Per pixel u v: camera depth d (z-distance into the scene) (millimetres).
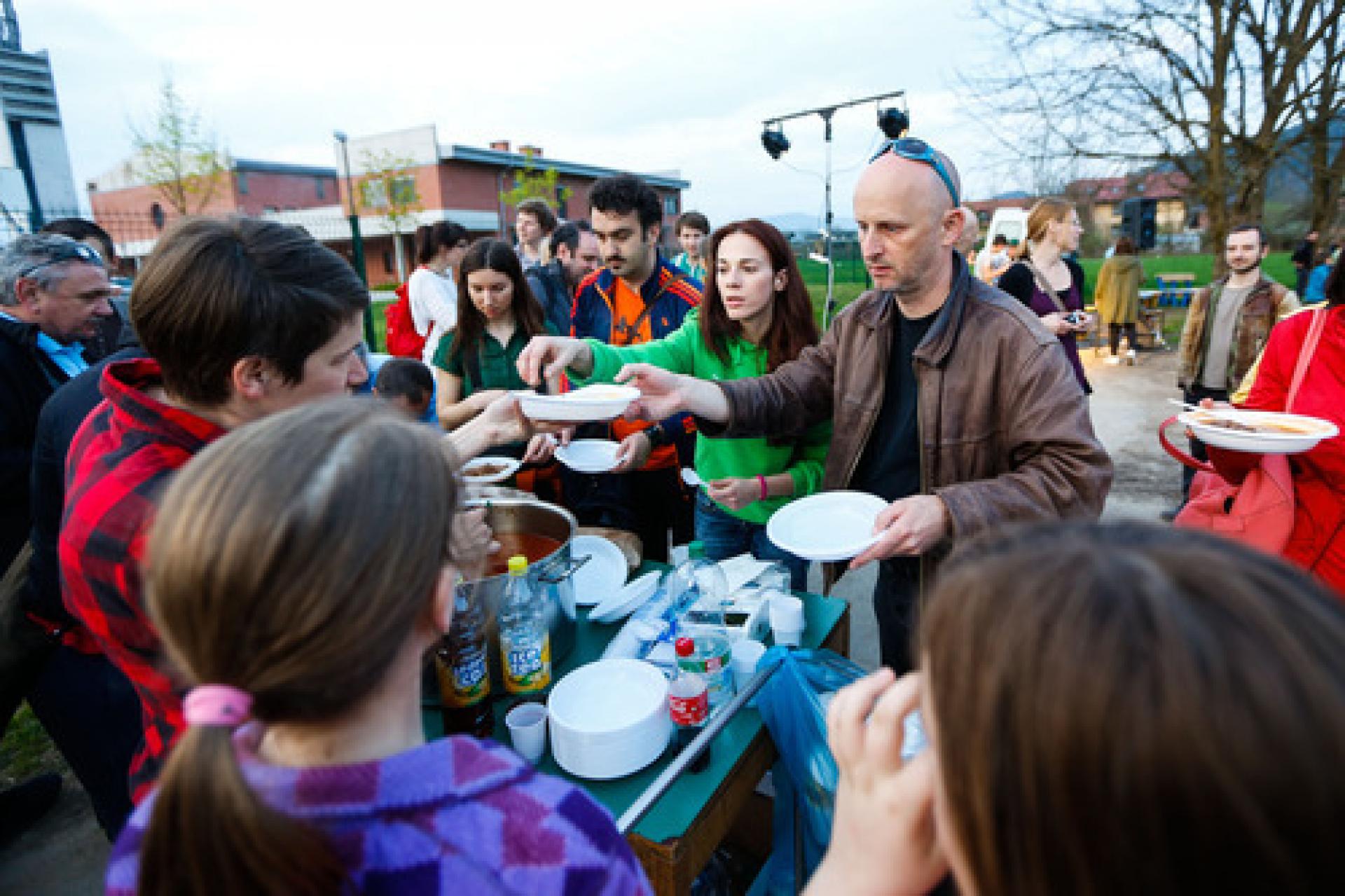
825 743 1268
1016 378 1384
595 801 590
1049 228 3982
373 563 506
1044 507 1285
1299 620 346
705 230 6086
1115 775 335
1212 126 10406
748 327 2234
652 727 1217
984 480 1390
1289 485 1712
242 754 549
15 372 2082
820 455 2203
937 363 1459
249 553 482
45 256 2074
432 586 568
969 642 413
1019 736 373
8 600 1537
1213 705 319
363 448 544
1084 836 351
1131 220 12117
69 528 870
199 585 491
